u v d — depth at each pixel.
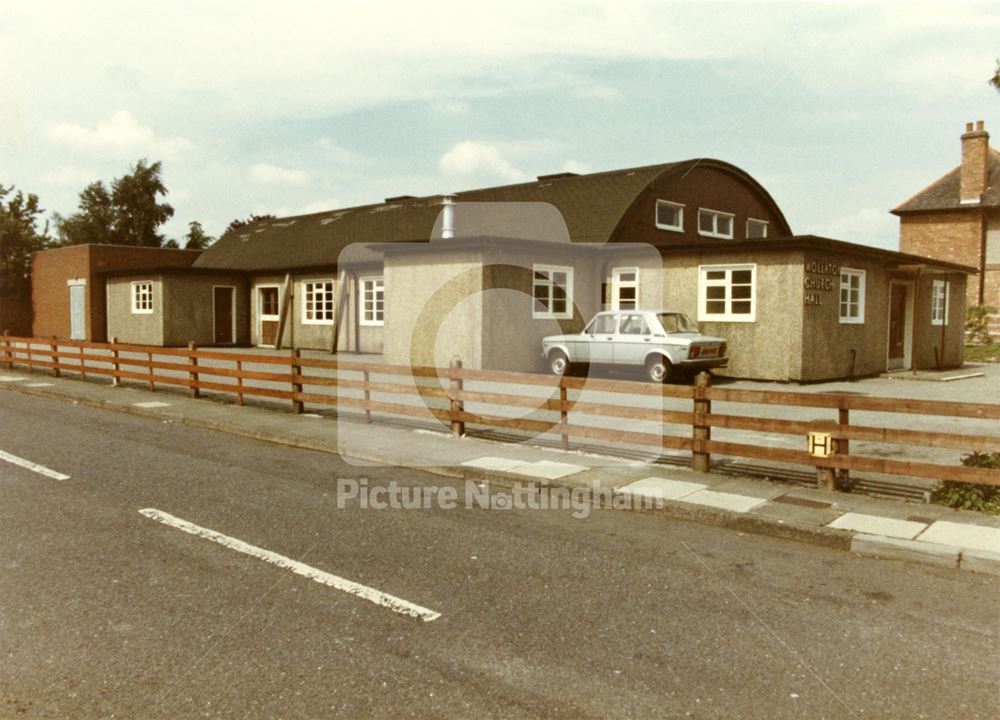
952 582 5.23
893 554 5.74
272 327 29.66
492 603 4.77
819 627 4.45
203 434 11.33
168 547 5.83
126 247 33.03
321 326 27.28
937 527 6.14
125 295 30.59
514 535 6.26
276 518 6.68
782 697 3.63
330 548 5.84
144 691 3.64
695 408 8.23
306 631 4.33
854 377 18.09
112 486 7.84
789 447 9.98
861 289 18.55
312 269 27.53
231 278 30.06
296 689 3.67
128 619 4.48
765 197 27.17
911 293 21.08
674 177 23.12
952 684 3.77
